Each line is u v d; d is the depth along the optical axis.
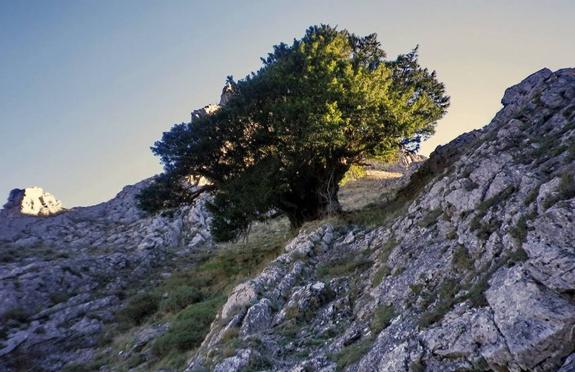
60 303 40.38
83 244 67.88
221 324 18.09
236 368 13.47
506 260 9.57
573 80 15.86
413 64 35.25
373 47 35.53
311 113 27.08
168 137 32.44
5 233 73.56
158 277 47.62
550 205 9.41
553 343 6.87
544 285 7.73
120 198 94.81
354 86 29.12
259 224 57.41
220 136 31.53
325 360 12.16
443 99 35.47
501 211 12.00
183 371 17.09
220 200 32.50
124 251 59.97
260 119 30.70
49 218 83.56
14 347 31.52
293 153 30.64
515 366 7.21
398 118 29.73
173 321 25.92
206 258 53.03
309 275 20.16
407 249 15.70
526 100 17.69
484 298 9.08
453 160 24.20
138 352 24.55
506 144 15.34
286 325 15.88
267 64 35.78
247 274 28.98
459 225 13.83
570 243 7.98
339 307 15.66
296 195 33.69
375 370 9.92
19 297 40.19
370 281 16.09
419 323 10.28
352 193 60.12
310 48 33.12
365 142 31.61
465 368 8.13
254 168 31.00
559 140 12.91
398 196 28.41
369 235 21.78
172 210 35.25
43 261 52.44
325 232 24.19
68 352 30.73
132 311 33.16
